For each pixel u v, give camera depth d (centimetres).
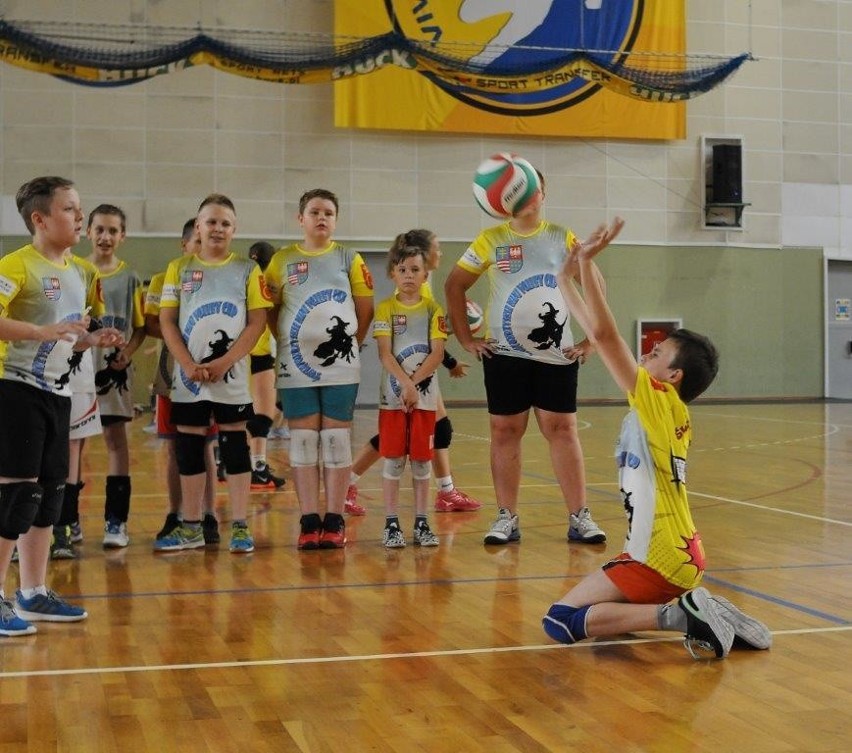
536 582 428
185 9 1538
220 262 503
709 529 544
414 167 1653
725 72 1552
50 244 367
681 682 292
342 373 510
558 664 311
